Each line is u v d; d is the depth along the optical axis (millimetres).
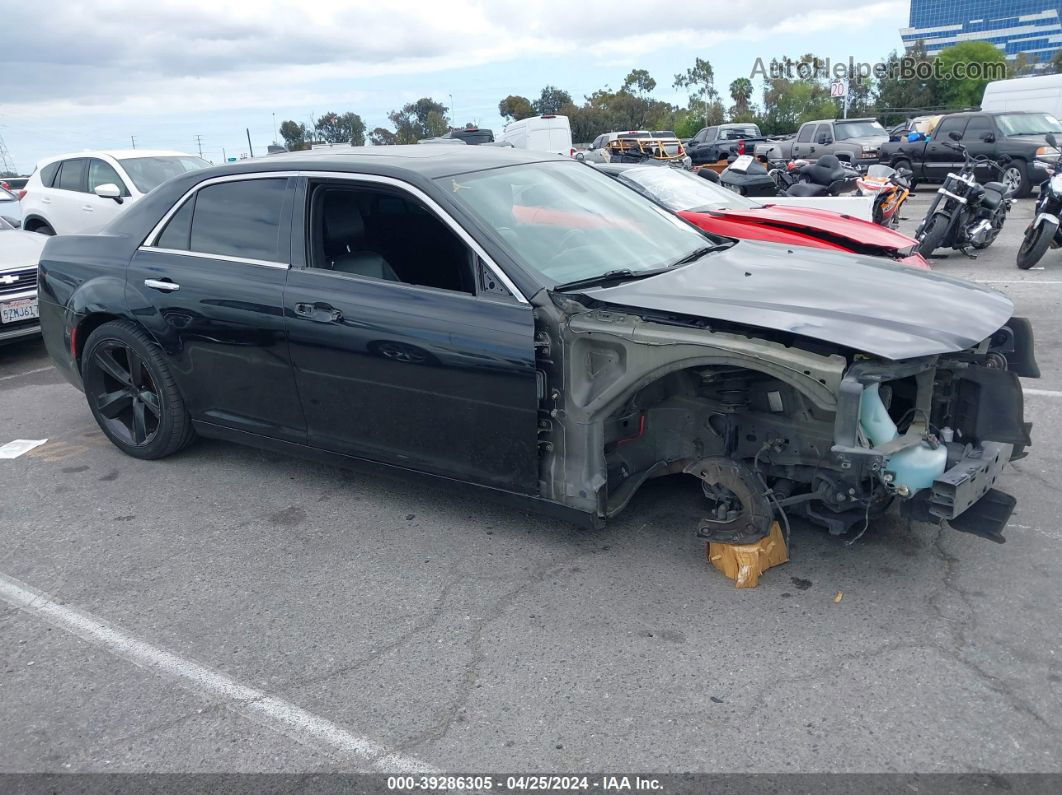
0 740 2707
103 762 2590
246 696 2859
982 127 18094
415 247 4133
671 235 4219
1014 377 3205
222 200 4289
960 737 2506
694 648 2990
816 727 2578
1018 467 4285
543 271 3480
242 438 4453
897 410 3506
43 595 3555
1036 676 2750
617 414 3449
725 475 3314
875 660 2869
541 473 3514
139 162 11859
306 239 3973
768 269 3746
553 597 3359
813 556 3539
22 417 5887
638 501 4109
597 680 2848
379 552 3791
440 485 3822
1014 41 112938
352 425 3953
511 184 3959
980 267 9836
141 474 4758
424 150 4332
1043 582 3277
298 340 3936
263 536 3988
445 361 3521
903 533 3686
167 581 3625
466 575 3561
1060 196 9266
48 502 4453
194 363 4402
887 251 6414
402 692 2844
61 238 5043
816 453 3223
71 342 4883
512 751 2551
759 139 28641
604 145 30516
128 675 3002
